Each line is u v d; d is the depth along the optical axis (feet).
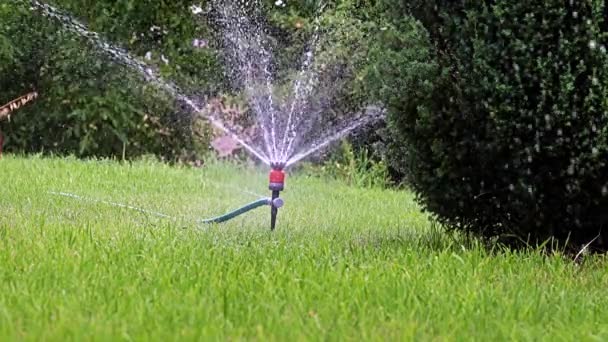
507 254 19.53
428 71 19.67
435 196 20.59
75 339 12.12
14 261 17.15
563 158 19.07
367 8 42.16
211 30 46.55
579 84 18.67
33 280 15.51
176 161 47.75
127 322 13.29
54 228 21.36
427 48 19.85
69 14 45.47
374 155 44.75
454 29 19.70
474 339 13.39
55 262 16.98
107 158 44.39
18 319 13.17
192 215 27.07
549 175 19.30
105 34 45.68
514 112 18.93
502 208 20.27
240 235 22.30
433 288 16.12
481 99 19.17
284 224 25.70
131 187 33.24
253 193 34.76
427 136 20.16
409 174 21.31
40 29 45.21
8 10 44.62
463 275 17.46
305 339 12.59
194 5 46.37
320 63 43.88
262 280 16.15
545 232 20.18
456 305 15.03
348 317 14.19
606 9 18.78
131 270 16.72
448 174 20.18
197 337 12.47
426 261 18.89
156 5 45.75
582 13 18.57
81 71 45.50
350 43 42.80
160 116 47.21
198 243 20.20
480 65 19.04
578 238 20.33
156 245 19.35
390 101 20.25
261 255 18.81
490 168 19.80
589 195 19.26
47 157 43.86
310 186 39.52
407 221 28.55
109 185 33.30
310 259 18.44
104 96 45.68
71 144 46.50
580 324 14.73
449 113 19.76
